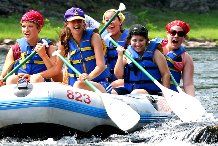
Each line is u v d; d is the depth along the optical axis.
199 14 104.69
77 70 19.75
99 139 17.95
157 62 21.09
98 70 19.55
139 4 103.25
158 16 96.88
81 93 17.92
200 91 31.09
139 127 18.95
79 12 19.61
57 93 17.28
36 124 17.31
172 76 21.53
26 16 20.17
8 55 20.83
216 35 77.56
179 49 22.73
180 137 17.66
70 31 19.95
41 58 20.28
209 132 17.64
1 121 17.33
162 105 20.34
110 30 23.50
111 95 18.67
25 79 18.16
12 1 84.94
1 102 17.23
